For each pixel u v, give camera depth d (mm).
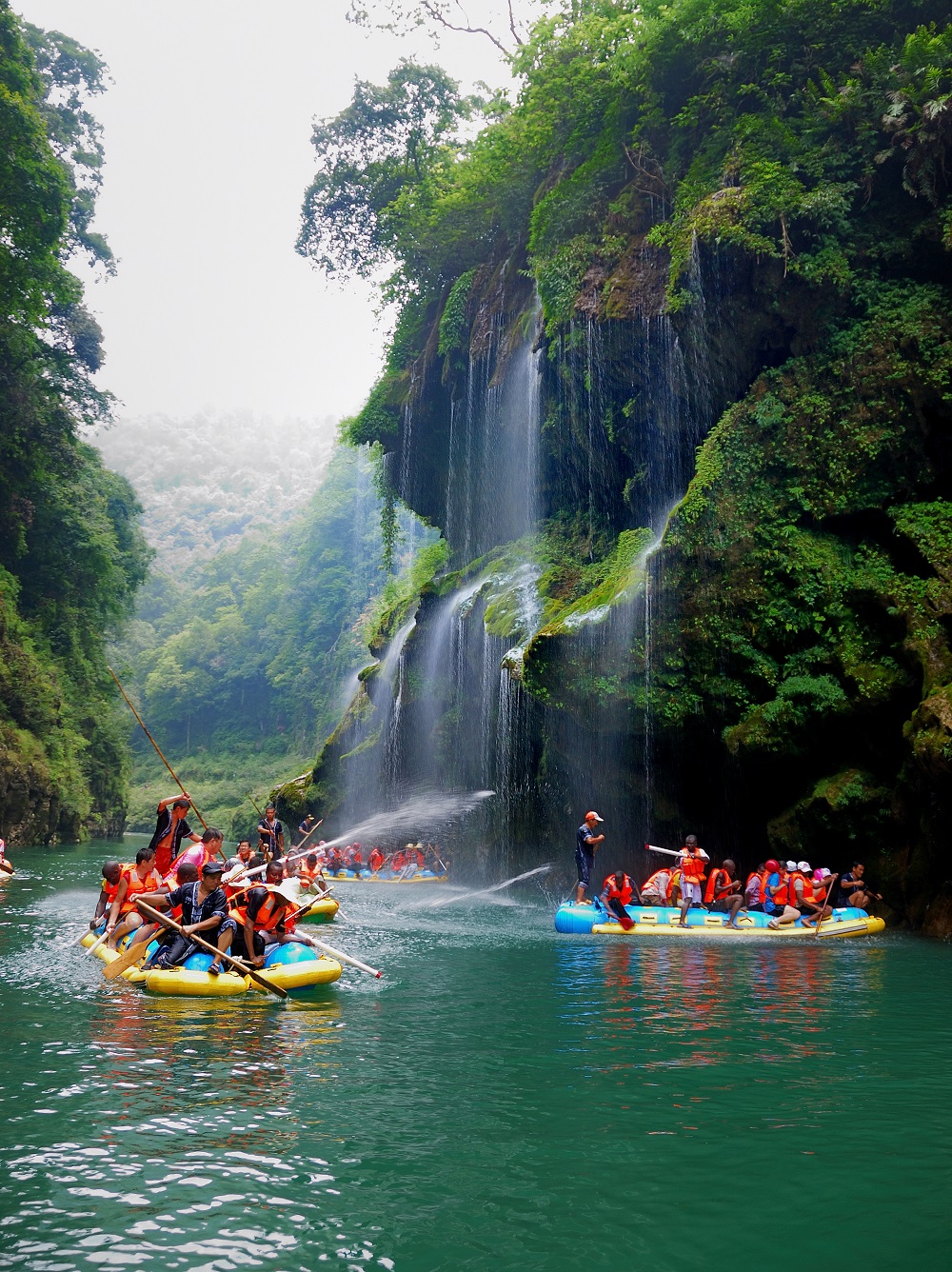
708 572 16609
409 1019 7617
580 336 19656
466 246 28641
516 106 25828
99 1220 3762
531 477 25125
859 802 14969
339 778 33281
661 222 18906
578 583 21094
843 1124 5102
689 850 14883
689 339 17578
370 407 32188
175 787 82875
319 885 18188
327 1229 3732
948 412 15508
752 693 16250
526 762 22031
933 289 16047
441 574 31406
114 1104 5160
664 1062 6379
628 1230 3779
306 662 84750
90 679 45969
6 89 29734
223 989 8320
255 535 129875
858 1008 8414
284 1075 5832
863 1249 3654
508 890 22406
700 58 18609
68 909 15039
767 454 16703
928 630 14305
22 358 37906
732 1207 4016
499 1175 4312
